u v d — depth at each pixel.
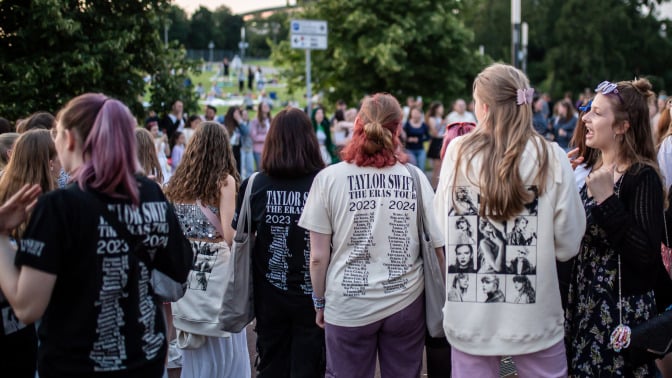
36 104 11.14
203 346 4.41
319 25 12.29
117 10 12.08
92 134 2.48
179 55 13.33
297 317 3.72
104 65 11.74
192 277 4.27
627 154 3.30
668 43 44.31
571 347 3.35
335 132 15.17
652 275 3.22
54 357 2.44
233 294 3.78
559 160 2.92
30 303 2.34
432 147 16.20
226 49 108.25
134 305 2.55
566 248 2.95
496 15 50.03
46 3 10.41
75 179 2.53
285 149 3.69
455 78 22.47
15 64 10.88
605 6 43.50
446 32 22.23
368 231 3.32
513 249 2.92
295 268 3.70
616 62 43.25
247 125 15.25
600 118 3.33
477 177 2.93
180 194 4.26
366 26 21.52
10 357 3.24
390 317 3.34
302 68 22.72
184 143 11.88
